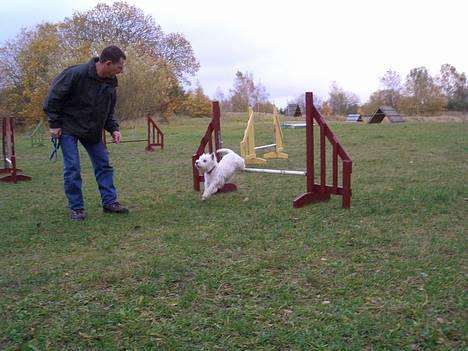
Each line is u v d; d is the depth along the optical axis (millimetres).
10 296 2799
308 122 4949
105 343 2219
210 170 5562
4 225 4523
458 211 4430
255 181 6738
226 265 3203
